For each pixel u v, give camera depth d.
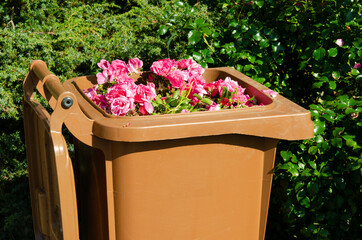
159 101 2.13
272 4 2.84
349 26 2.73
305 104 3.18
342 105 2.66
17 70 3.21
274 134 1.91
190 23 2.88
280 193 2.91
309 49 2.86
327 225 2.77
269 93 2.20
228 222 2.06
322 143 2.62
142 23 3.59
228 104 2.27
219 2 3.02
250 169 2.01
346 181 2.69
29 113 2.46
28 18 3.67
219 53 3.01
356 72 2.76
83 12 4.09
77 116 1.76
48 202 2.28
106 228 2.06
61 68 3.44
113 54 3.43
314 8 2.76
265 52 2.94
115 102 1.97
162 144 1.83
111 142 1.80
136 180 1.85
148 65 3.37
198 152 1.89
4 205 3.29
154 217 1.93
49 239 2.36
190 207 1.96
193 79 2.37
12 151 3.47
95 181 2.06
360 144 2.61
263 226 2.15
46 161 2.15
